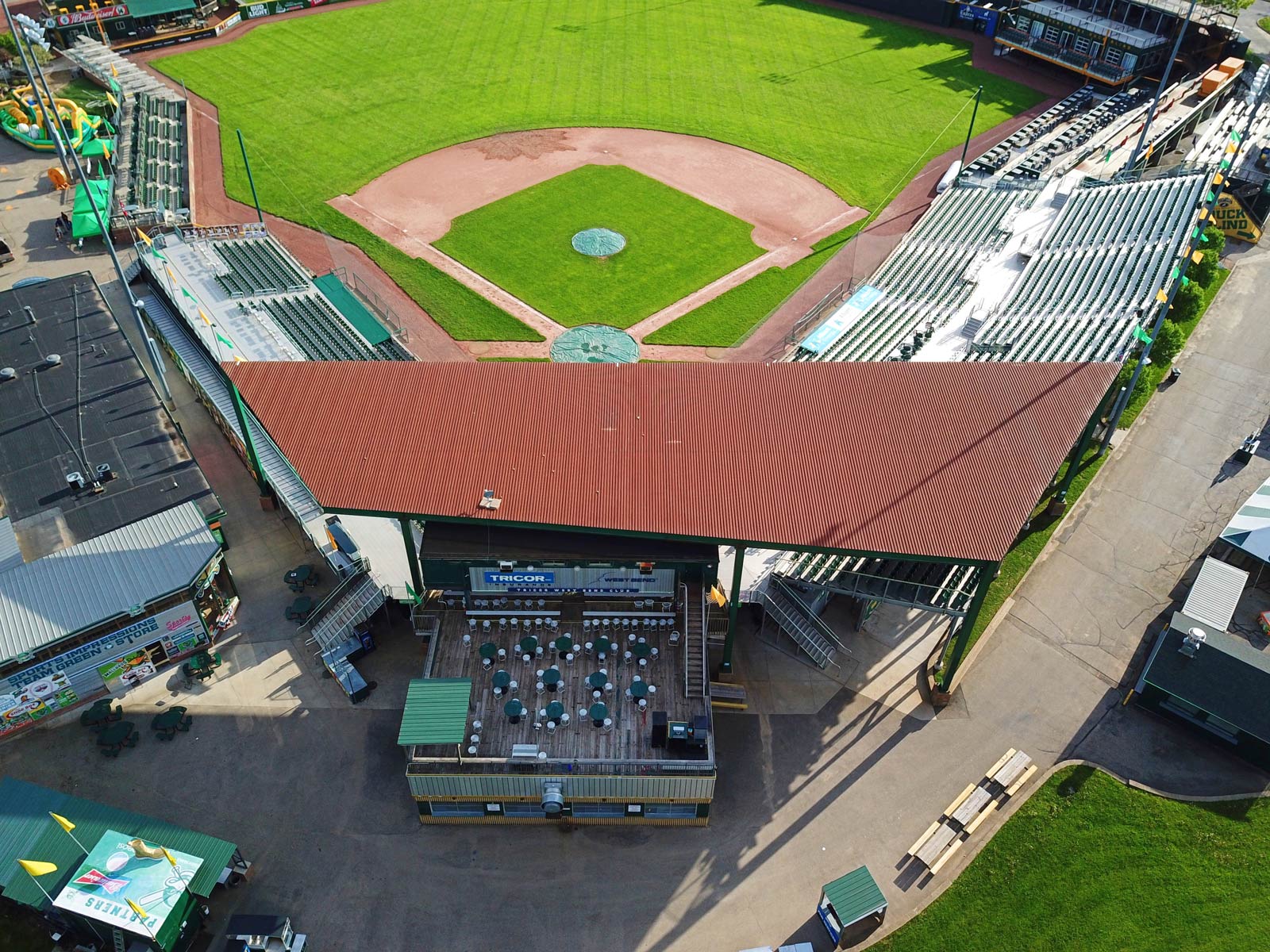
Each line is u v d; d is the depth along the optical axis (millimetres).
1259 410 65875
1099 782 44344
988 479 44594
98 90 106562
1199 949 38125
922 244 79875
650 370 51312
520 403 48812
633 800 41406
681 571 45656
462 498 43594
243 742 45312
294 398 48469
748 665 49500
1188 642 46250
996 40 119188
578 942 38500
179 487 51938
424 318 73312
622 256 81438
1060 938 38562
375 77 112312
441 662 45094
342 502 43219
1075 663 49844
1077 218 79812
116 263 60750
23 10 121062
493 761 40188
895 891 40312
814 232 85500
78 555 47750
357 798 43312
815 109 107000
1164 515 58062
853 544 41656
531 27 126938
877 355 65625
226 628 50406
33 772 43844
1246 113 97125
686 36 124812
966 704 47844
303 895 39750
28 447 54094
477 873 40719
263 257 74875
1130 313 64625
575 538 45625
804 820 42906
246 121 102000
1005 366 51344
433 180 92000
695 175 93875
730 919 39406
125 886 36406
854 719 47125
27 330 62281
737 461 45719
